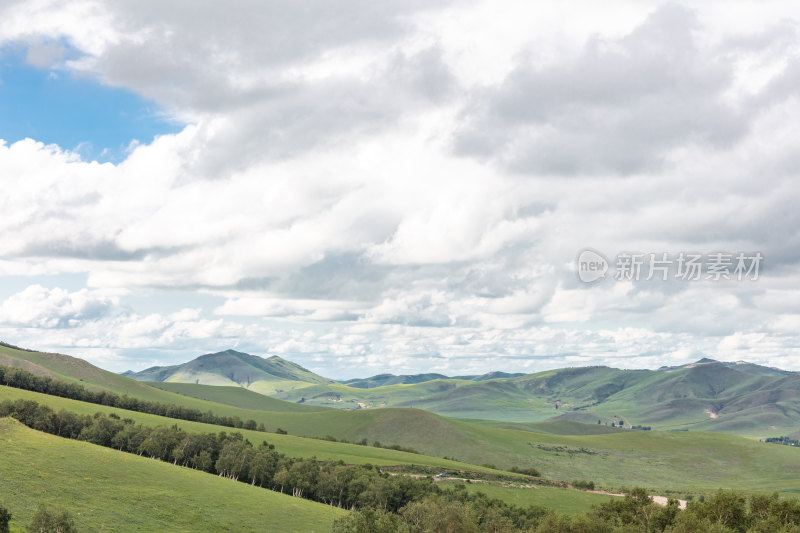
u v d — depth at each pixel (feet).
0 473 369.50
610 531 391.86
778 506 398.42
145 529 346.54
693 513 378.73
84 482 396.98
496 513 501.15
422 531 421.18
